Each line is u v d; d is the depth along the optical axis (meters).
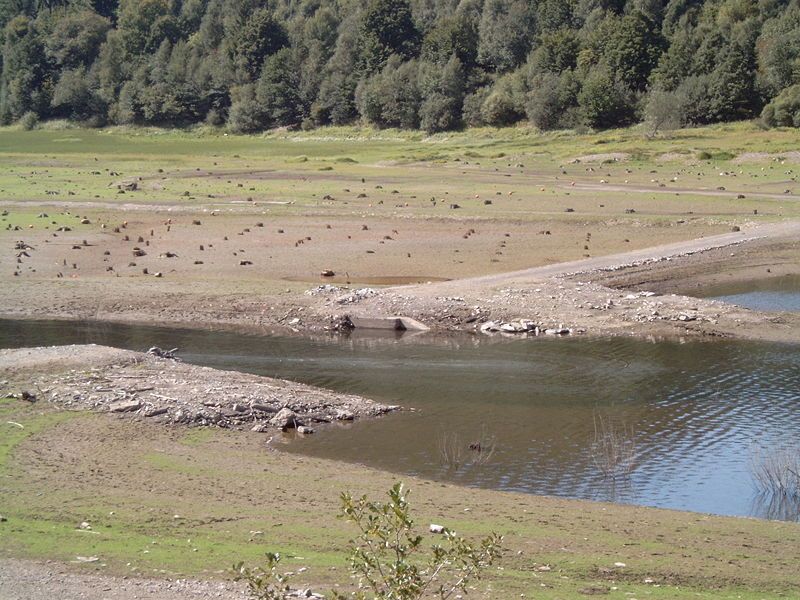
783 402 33.09
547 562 18.41
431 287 51.84
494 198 87.38
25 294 51.28
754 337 43.34
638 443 28.55
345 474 24.98
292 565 17.36
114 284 53.56
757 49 173.62
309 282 55.19
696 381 36.00
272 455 26.78
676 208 80.06
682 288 53.97
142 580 16.42
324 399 32.31
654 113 155.25
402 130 199.50
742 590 17.50
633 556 19.03
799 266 59.09
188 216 77.94
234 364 38.53
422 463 26.59
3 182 102.06
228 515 20.66
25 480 23.22
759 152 119.88
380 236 68.50
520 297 49.41
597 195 88.62
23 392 31.16
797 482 24.92
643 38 182.00
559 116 177.12
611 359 39.56
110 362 35.00
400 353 40.81
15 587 15.96
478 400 33.38
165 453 26.36
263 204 83.69
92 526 19.56
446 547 18.70
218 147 176.62
